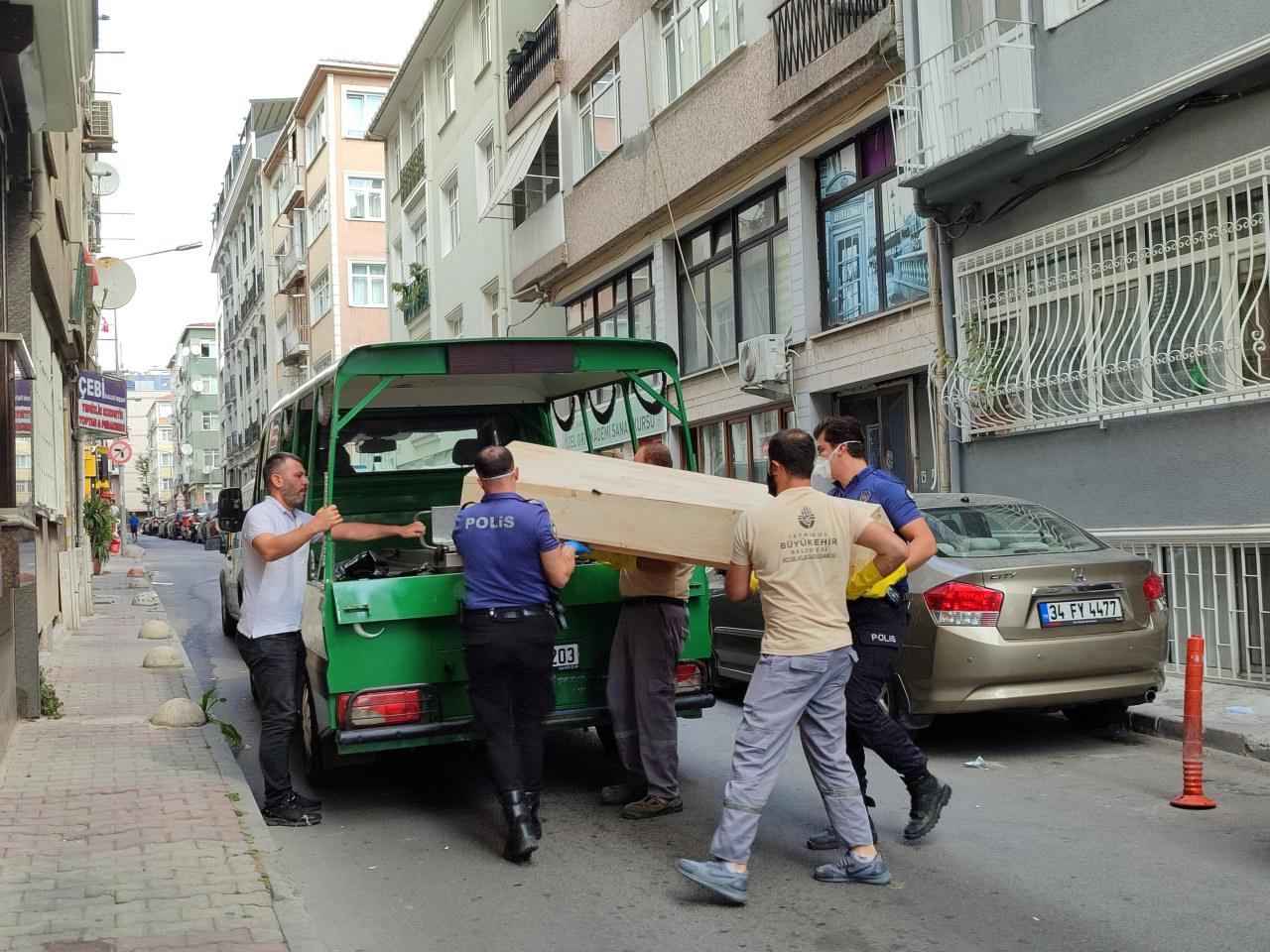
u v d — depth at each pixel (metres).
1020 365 11.79
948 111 12.25
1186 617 10.05
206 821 5.97
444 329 32.50
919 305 13.45
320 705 6.79
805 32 15.09
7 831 5.77
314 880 5.51
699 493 6.07
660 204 19.34
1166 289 10.13
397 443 9.16
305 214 50.09
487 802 6.96
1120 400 10.61
